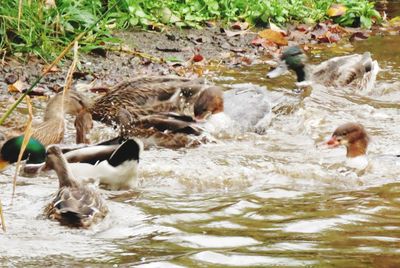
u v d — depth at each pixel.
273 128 14.83
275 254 9.03
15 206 10.69
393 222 10.19
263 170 12.41
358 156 12.70
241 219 10.31
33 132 13.63
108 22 18.92
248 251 9.13
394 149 13.57
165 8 19.95
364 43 20.72
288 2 22.34
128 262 8.85
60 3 18.08
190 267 8.64
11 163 12.38
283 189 11.56
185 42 19.14
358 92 17.20
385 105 16.38
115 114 15.15
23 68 16.67
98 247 9.35
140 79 15.67
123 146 11.56
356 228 9.95
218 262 8.79
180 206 10.84
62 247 9.34
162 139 13.83
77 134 13.85
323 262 8.79
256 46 19.61
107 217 10.33
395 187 11.71
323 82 17.44
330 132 14.55
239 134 14.47
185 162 12.71
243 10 21.20
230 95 15.34
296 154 13.31
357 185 11.84
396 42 20.80
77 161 11.74
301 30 21.11
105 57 17.72
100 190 11.55
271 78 17.42
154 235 9.73
